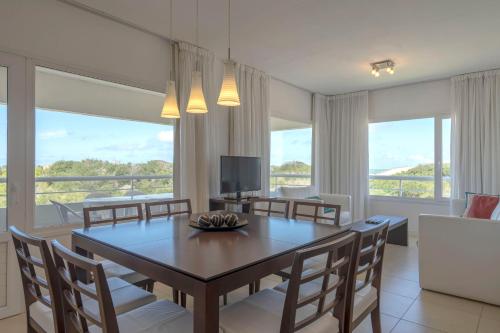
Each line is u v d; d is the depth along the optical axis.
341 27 3.20
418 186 5.39
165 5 2.76
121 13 2.91
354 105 5.84
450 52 3.87
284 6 2.78
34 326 1.57
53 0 2.65
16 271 2.49
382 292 2.86
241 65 4.28
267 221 2.34
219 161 4.06
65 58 2.72
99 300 1.07
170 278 1.31
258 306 1.53
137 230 2.00
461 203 4.19
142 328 1.35
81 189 3.85
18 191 2.51
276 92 5.09
